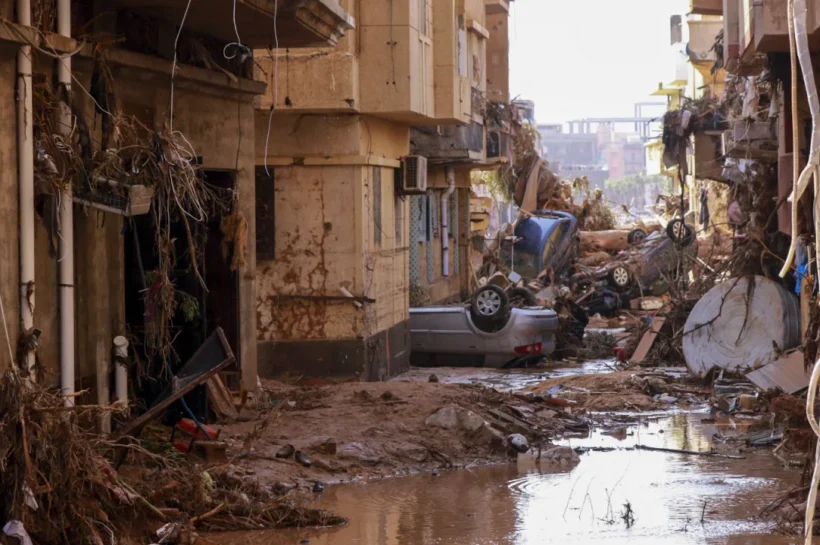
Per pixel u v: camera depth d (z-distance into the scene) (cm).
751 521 980
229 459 1128
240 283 1481
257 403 1449
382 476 1206
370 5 2008
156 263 1275
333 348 2025
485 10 3791
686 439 1456
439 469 1255
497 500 1089
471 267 3622
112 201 995
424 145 2822
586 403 1780
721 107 2827
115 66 1142
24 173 838
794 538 912
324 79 1962
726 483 1160
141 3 1178
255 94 1514
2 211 820
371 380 2072
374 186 2112
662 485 1152
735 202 2633
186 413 1295
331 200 2028
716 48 2786
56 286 935
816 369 355
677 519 993
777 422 1491
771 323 1892
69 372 941
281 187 2038
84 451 787
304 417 1382
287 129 2025
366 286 2041
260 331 2039
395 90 2014
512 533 947
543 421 1533
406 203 2405
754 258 1988
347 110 1981
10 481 727
